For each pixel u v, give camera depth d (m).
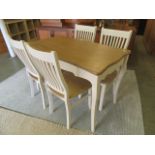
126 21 3.56
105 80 1.57
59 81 1.22
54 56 0.99
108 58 1.37
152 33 3.39
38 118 1.74
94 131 1.54
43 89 1.73
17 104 1.96
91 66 1.23
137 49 3.81
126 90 2.16
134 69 2.78
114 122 1.64
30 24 4.25
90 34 2.07
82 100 1.86
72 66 1.35
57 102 1.98
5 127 1.63
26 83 2.41
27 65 1.64
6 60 3.31
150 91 2.14
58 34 3.03
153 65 2.95
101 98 1.71
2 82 2.46
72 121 1.67
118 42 1.79
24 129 1.60
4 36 3.18
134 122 1.63
